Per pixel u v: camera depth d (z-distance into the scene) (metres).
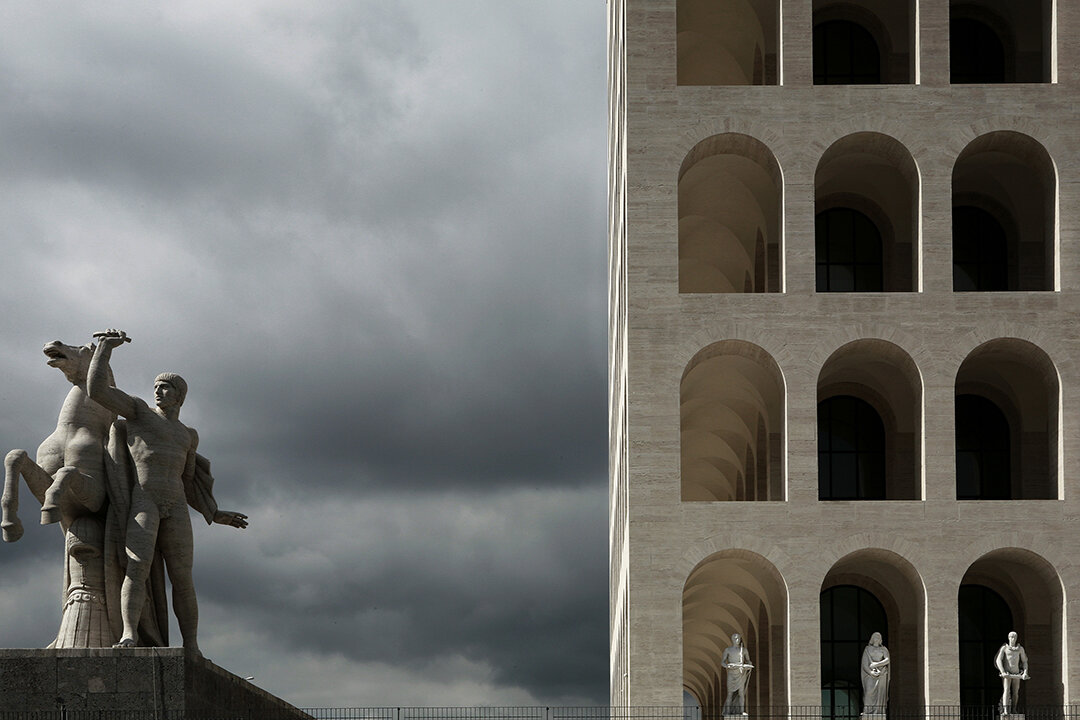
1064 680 43.56
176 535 28.55
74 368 28.50
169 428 28.78
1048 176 46.84
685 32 52.34
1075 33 46.91
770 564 44.06
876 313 45.41
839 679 50.75
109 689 26.67
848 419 52.16
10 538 26.98
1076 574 43.94
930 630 43.62
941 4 47.03
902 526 44.16
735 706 44.16
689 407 56.69
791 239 45.91
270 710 34.28
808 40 46.88
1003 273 51.50
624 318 48.47
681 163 46.34
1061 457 44.78
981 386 51.22
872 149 47.34
